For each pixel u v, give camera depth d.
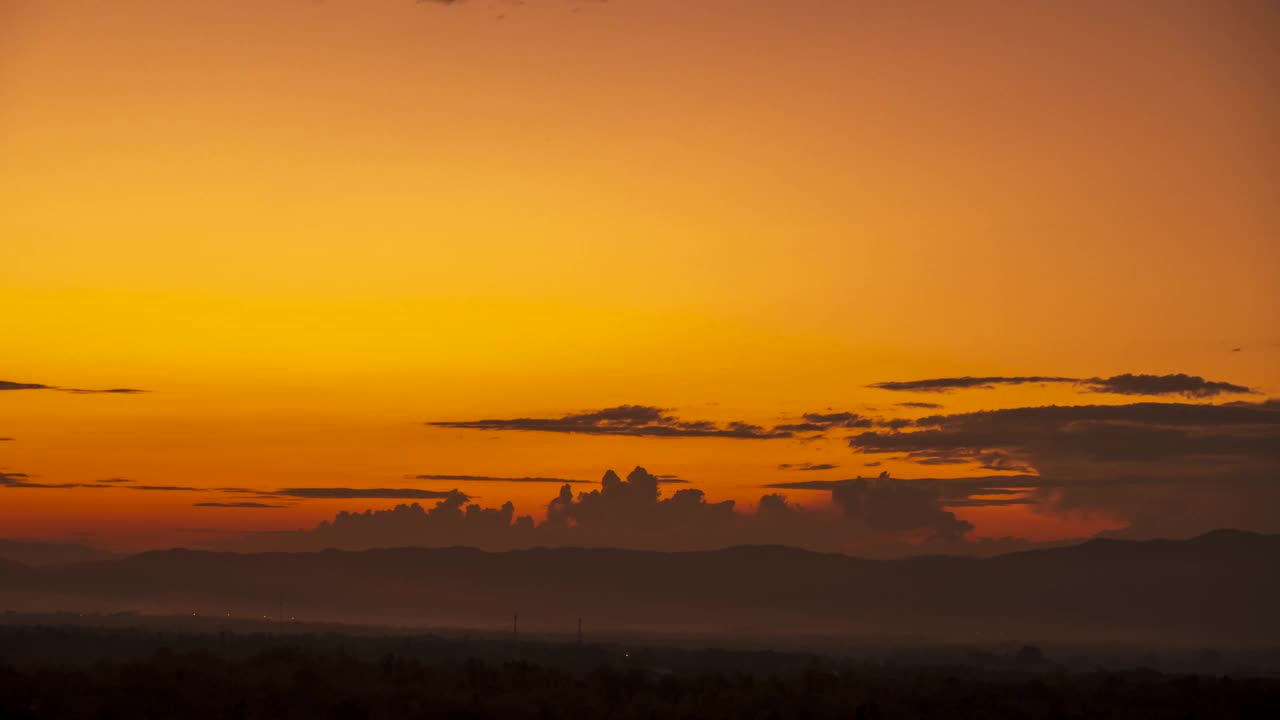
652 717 60.31
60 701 56.94
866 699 68.56
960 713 64.00
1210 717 64.06
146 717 55.28
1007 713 63.91
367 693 63.38
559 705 63.31
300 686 64.12
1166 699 69.44
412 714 57.94
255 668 73.12
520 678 73.75
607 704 65.38
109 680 63.06
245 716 56.31
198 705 57.94
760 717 60.88
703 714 61.81
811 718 61.69
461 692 67.19
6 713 52.59
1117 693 72.56
